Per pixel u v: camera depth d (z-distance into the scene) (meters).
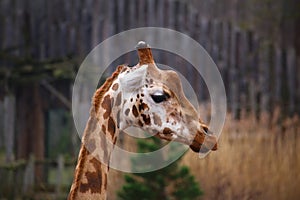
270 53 29.28
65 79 29.05
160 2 29.56
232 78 29.11
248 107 28.83
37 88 29.98
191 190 18.78
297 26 29.78
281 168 22.05
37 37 30.62
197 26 29.38
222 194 20.81
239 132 23.30
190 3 29.48
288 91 29.20
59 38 30.41
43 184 27.12
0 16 30.97
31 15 30.75
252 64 29.22
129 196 18.64
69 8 30.44
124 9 29.94
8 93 29.52
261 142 22.86
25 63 29.94
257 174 21.66
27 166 27.22
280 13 29.78
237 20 29.50
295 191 21.81
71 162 27.41
